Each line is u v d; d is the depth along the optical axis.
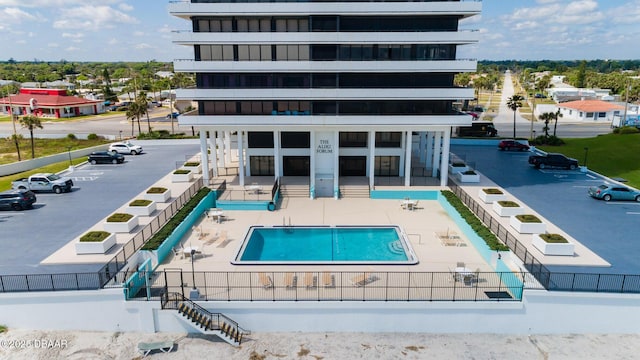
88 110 119.19
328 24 39.59
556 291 24.45
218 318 24.61
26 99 113.06
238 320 24.98
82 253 29.88
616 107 102.75
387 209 40.75
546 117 72.44
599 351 23.59
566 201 41.44
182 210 36.53
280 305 24.64
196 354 23.22
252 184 45.78
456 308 24.61
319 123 41.19
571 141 71.88
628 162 56.41
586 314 24.59
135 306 24.69
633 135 71.38
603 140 70.25
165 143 71.81
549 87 165.88
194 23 39.97
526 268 26.75
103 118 110.50
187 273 27.98
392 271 28.30
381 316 24.84
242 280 27.11
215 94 40.47
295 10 38.38
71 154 61.88
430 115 41.81
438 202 42.91
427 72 40.09
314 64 39.59
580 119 103.38
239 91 40.34
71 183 45.19
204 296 25.22
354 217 38.69
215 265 29.25
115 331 25.14
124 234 33.00
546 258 29.33
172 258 30.12
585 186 46.62
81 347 23.73
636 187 45.53
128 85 170.62
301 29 40.00
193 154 63.75
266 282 26.20
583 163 56.72
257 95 40.50
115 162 57.75
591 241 32.22
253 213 39.81
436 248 31.98
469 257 30.47
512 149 65.81
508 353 23.47
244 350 23.56
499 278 26.81
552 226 35.03
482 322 24.91
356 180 47.06
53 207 39.91
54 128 93.75
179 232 33.19
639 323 24.53
